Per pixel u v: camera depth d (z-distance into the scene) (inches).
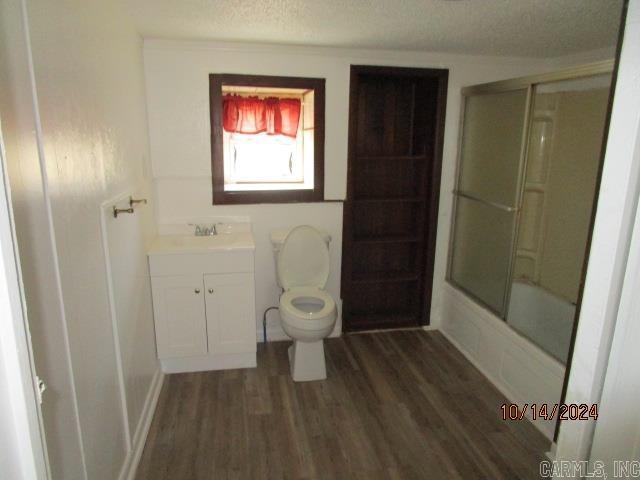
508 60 127.6
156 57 110.7
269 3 80.6
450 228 136.0
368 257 144.1
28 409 27.9
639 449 37.9
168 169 117.4
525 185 104.5
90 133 64.5
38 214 45.9
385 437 89.4
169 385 108.0
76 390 55.0
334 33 101.6
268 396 103.5
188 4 81.2
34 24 46.8
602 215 38.9
